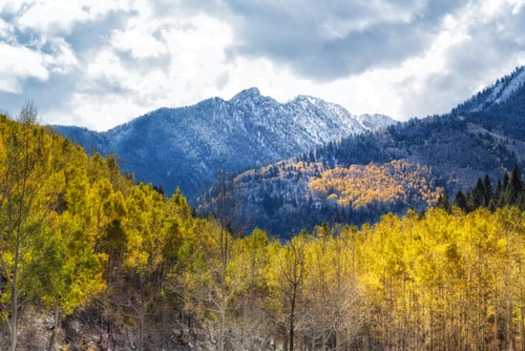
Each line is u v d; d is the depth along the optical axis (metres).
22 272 18.92
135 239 38.66
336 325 33.94
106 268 37.44
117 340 38.56
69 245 27.67
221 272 21.31
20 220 16.81
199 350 42.06
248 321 32.34
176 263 42.03
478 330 39.16
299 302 33.56
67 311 27.27
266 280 35.88
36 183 17.94
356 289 35.34
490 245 37.25
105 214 38.84
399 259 40.59
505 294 37.97
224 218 20.70
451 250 36.34
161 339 41.72
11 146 17.22
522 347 36.47
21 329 27.50
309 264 34.19
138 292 41.91
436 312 39.00
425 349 43.28
